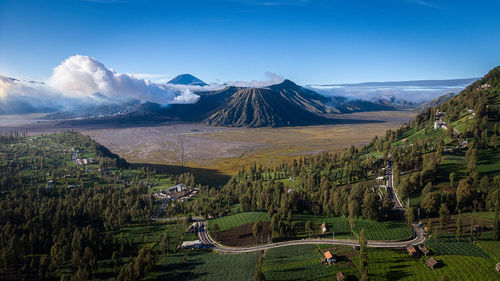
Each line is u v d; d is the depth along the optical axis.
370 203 181.25
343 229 178.62
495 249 140.38
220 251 173.50
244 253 167.25
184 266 158.50
